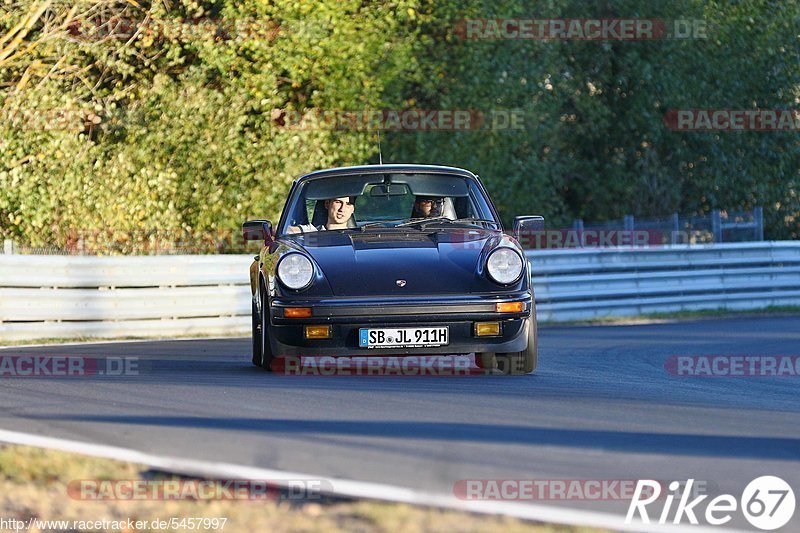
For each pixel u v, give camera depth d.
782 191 81.25
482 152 67.75
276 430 17.84
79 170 59.66
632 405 21.55
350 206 28.42
